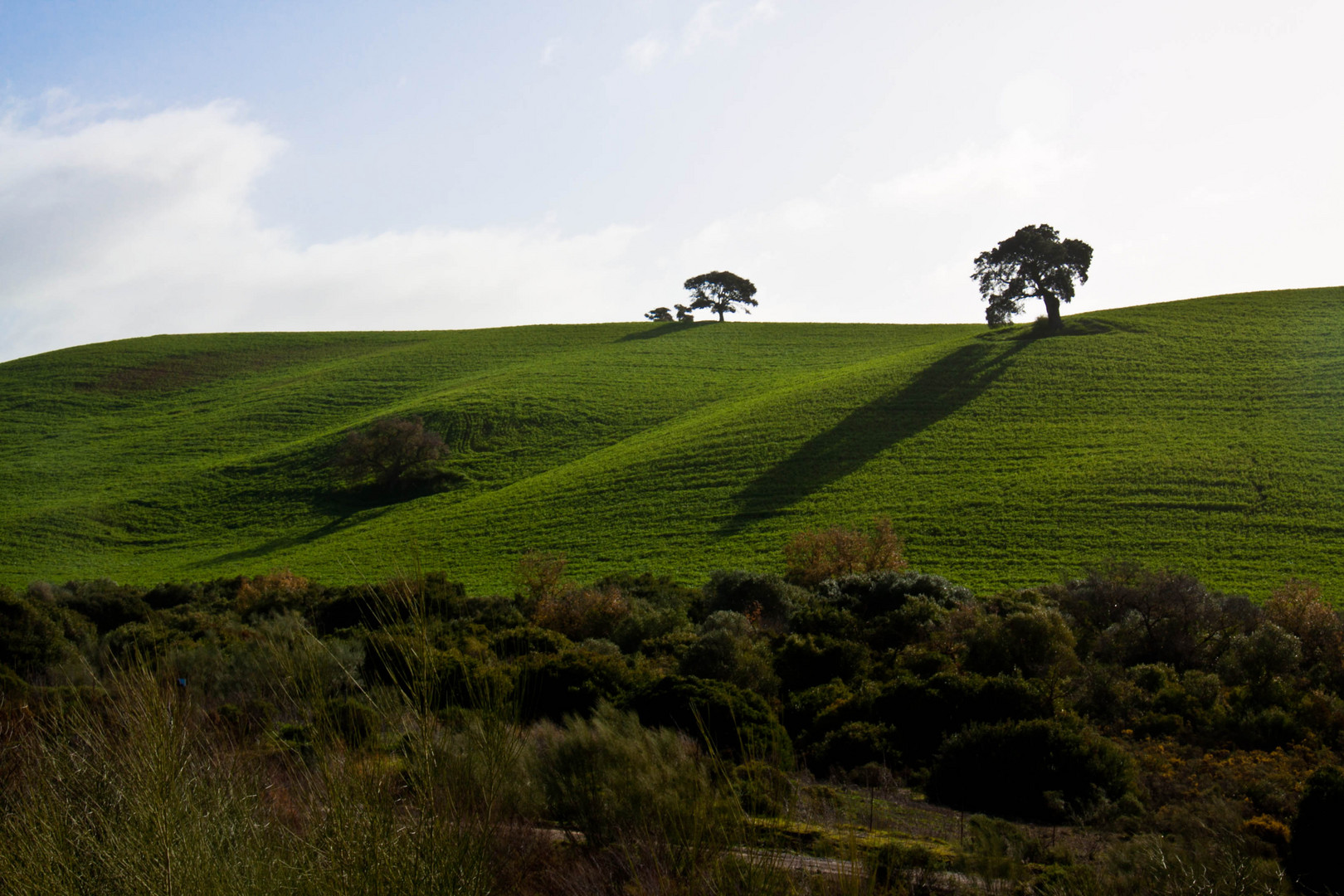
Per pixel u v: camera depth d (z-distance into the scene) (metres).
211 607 39.12
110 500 72.44
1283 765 13.56
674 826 3.98
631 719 6.47
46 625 22.72
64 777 3.68
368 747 3.45
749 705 13.66
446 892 3.15
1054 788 12.23
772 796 5.06
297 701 3.64
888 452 62.38
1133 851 7.50
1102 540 45.25
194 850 3.40
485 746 3.48
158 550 63.91
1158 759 14.12
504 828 3.84
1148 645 23.56
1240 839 8.63
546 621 29.66
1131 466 54.09
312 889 3.29
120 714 3.66
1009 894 6.45
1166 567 41.19
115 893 3.43
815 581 37.12
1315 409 59.81
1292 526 44.38
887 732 15.33
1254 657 20.14
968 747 13.07
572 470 69.62
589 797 5.20
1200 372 70.12
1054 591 31.62
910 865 6.46
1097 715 17.39
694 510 57.16
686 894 3.59
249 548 62.53
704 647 19.84
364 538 61.09
